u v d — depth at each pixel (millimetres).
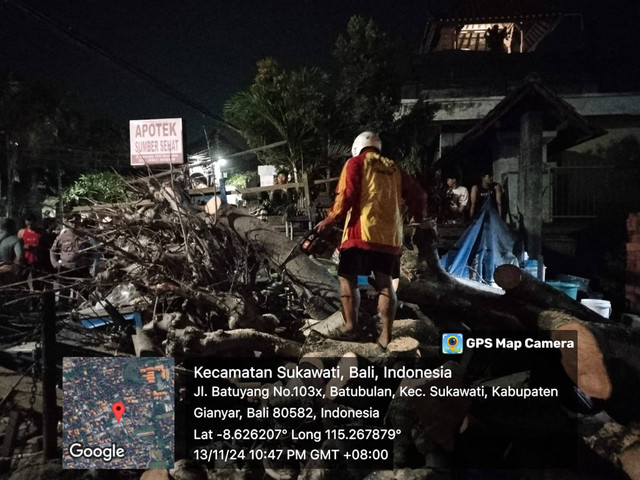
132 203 6594
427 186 12586
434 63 17000
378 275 4105
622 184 13773
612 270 13156
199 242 5742
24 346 5785
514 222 12484
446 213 12312
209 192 8188
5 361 5695
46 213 11047
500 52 17250
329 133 13555
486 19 20609
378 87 14828
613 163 15367
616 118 15469
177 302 5676
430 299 5012
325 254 4555
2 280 7078
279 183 11680
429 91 17047
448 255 10383
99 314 5918
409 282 4941
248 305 4984
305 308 5566
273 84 13258
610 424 3951
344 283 4129
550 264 13531
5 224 9539
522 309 4910
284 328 5266
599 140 15453
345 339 4758
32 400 4648
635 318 9570
